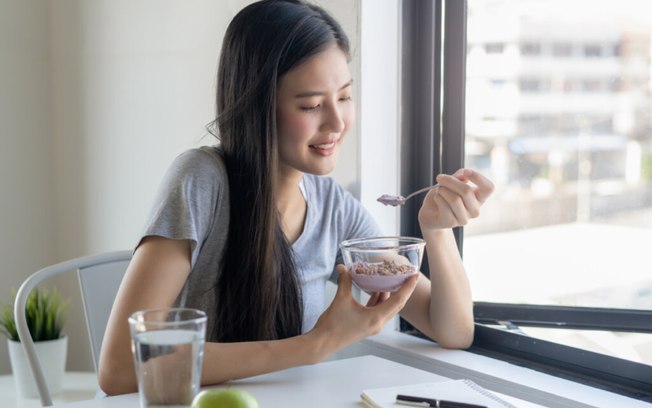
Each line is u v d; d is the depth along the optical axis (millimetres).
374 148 1937
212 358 1295
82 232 2977
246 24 1479
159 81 2553
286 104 1454
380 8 1919
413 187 1994
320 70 1437
